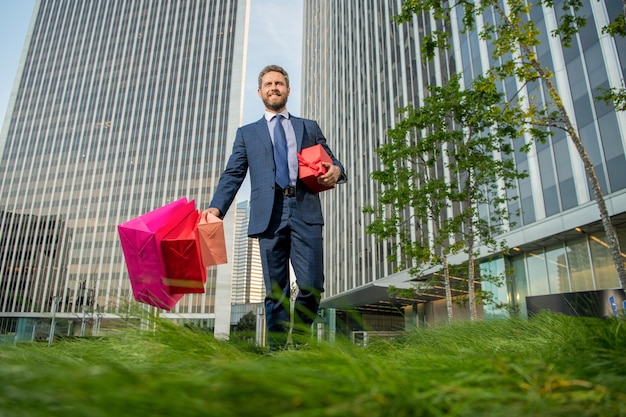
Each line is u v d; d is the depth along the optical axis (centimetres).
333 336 119
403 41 3309
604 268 1470
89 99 8262
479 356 101
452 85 1357
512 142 1797
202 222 229
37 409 41
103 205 7275
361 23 4509
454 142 1416
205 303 5716
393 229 1470
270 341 155
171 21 8506
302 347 153
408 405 57
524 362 81
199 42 8144
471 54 2219
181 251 206
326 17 6569
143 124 7706
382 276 3381
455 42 2402
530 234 1670
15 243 7306
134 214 7075
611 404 62
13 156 8169
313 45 7475
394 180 1488
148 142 7538
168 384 50
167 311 207
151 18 8669
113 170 7488
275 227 285
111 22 8912
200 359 104
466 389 65
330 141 5612
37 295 6831
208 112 7488
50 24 9356
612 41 1427
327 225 5134
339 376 67
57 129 8175
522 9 884
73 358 108
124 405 43
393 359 131
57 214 7419
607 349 115
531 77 891
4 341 141
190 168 7156
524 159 1742
